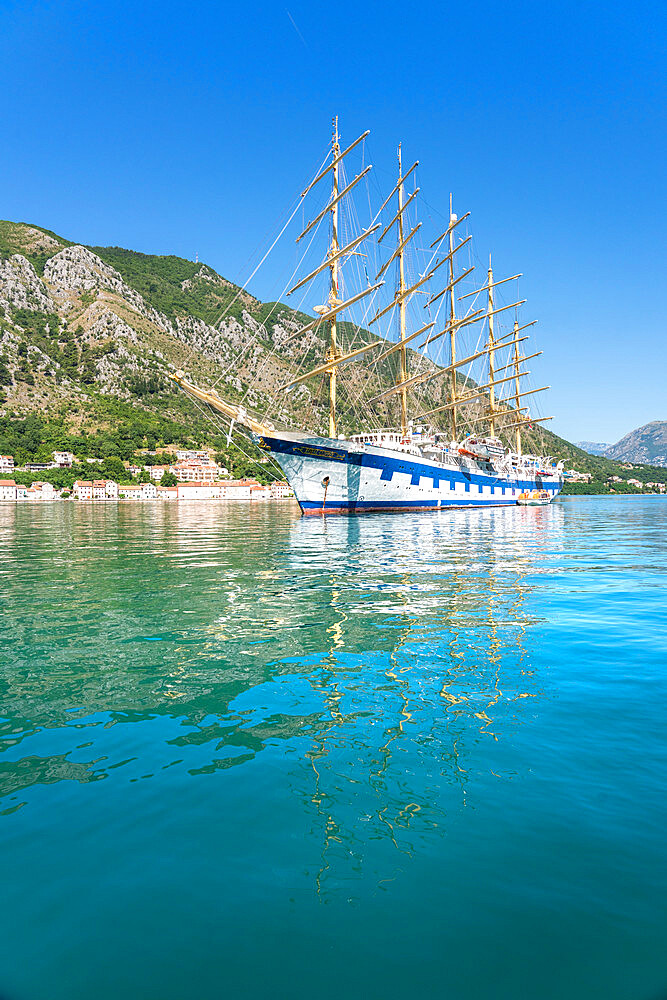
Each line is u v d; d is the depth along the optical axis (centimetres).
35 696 715
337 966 292
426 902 338
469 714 641
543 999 267
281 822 429
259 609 1251
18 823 430
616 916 324
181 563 2159
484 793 466
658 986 276
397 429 6819
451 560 2167
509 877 361
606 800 453
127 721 634
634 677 768
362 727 608
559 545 2792
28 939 315
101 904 342
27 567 2070
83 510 10888
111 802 460
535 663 838
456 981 280
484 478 7750
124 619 1164
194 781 495
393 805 450
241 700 694
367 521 4744
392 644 949
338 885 356
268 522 5553
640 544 2900
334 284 6097
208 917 331
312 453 5100
